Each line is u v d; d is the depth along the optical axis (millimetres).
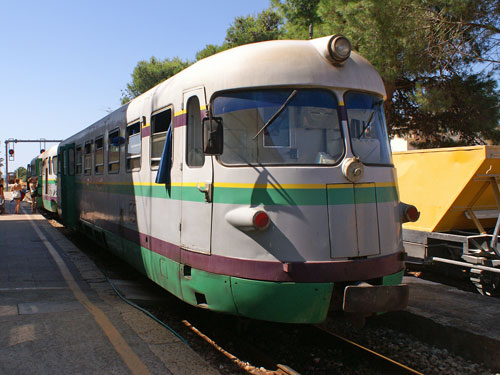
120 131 8102
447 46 11000
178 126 5625
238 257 4637
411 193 8234
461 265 7488
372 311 4449
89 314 5730
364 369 4965
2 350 4547
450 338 5422
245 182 4668
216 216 4859
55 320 5457
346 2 11570
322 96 4820
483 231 7777
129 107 7711
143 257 6738
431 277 8812
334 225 4535
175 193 5609
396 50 10969
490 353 5000
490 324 5445
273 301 4480
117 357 4453
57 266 8727
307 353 5359
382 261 4750
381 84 5375
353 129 4906
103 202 9234
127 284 7938
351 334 6051
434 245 7902
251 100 4820
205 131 4738
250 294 4559
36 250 10422
